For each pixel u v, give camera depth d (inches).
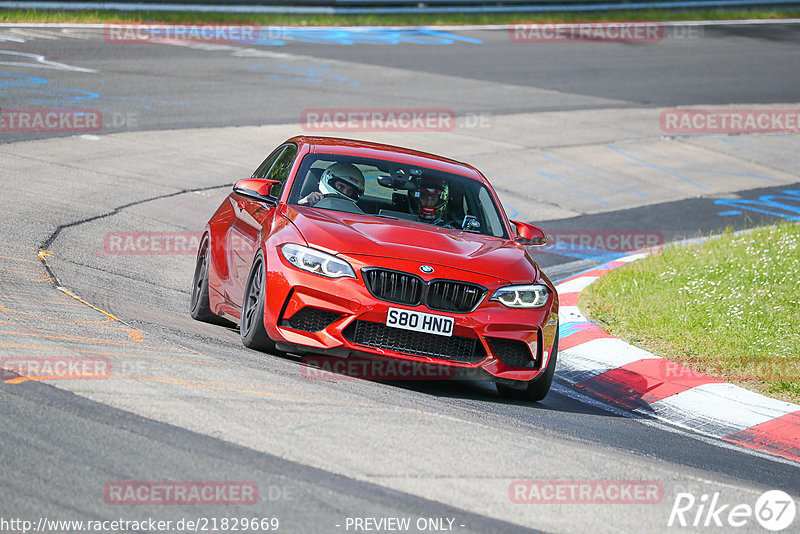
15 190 1624.0
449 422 768.9
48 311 938.7
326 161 1062.4
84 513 511.5
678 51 4367.6
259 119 2501.2
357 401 782.5
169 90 2704.2
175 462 588.1
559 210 2098.9
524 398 971.9
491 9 4714.6
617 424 920.9
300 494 565.0
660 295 1411.2
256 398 735.1
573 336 1244.5
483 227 1043.9
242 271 999.0
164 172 1939.0
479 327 896.3
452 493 603.5
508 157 2491.4
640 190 2352.4
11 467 552.1
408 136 2544.3
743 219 2156.7
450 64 3646.7
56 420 628.4
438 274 892.0
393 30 4315.9
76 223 1491.1
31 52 2987.2
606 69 3860.7
